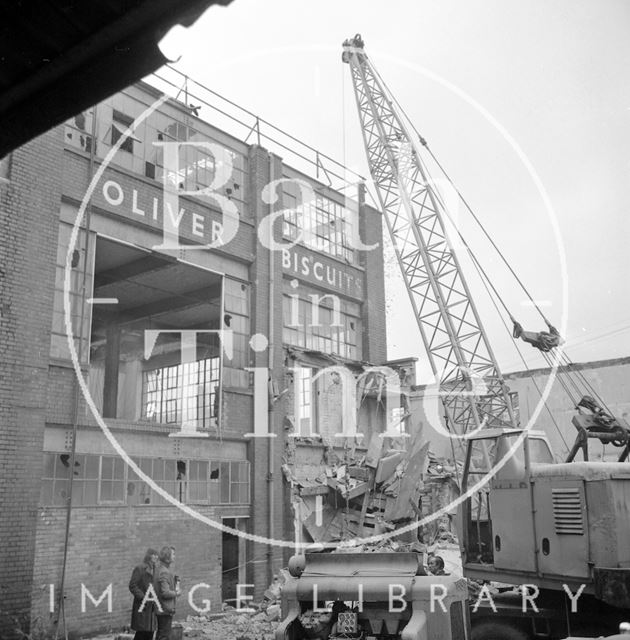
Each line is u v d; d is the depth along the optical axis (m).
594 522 8.06
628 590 7.52
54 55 4.23
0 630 11.48
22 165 13.35
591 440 31.83
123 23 3.93
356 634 7.35
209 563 15.66
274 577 17.02
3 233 12.84
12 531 11.98
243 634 13.02
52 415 13.26
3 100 4.58
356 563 7.75
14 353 12.58
